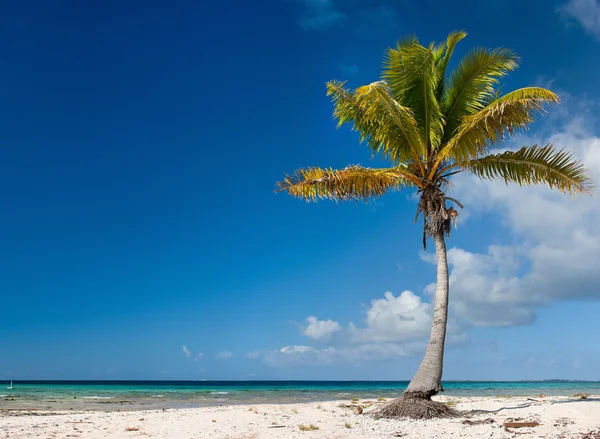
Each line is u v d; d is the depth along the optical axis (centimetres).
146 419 1496
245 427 1259
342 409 1803
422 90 1557
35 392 4497
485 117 1359
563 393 3559
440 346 1405
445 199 1513
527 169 1528
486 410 1501
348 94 1592
